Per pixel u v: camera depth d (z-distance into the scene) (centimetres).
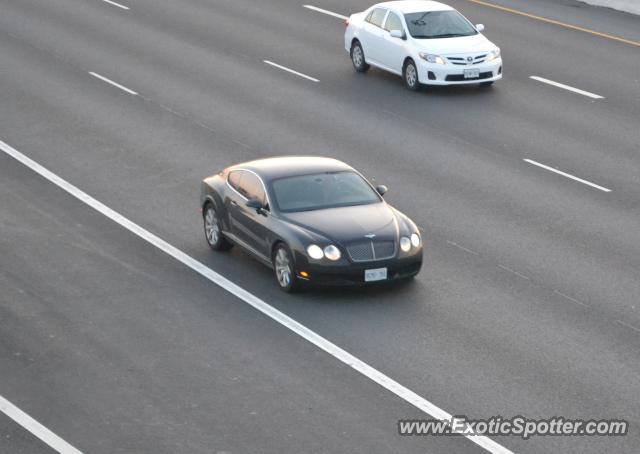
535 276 4194
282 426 3102
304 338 3675
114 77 7100
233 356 3556
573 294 4025
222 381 3384
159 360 3541
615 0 8694
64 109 6506
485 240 4569
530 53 7538
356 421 3120
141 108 6512
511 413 3153
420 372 3412
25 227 4762
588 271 4244
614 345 3603
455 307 3906
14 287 4144
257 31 8131
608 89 6806
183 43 7844
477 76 6662
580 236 4609
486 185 5231
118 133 6088
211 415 3175
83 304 3988
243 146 5872
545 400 3228
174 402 3259
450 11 6950
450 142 5872
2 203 5056
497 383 3334
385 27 6969
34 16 8519
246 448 2989
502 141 5878
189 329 3766
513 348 3575
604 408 3178
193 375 3431
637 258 4375
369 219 4069
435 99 6619
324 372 3428
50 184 5325
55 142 5953
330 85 6919
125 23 8350
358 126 6153
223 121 6278
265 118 6319
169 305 3966
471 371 3416
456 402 3222
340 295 4019
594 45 7744
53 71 7219
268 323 3800
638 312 3872
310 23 8344
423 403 3219
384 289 4069
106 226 4778
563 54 7525
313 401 3244
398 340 3641
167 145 5894
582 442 2994
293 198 4172
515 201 5022
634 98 6644
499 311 3872
